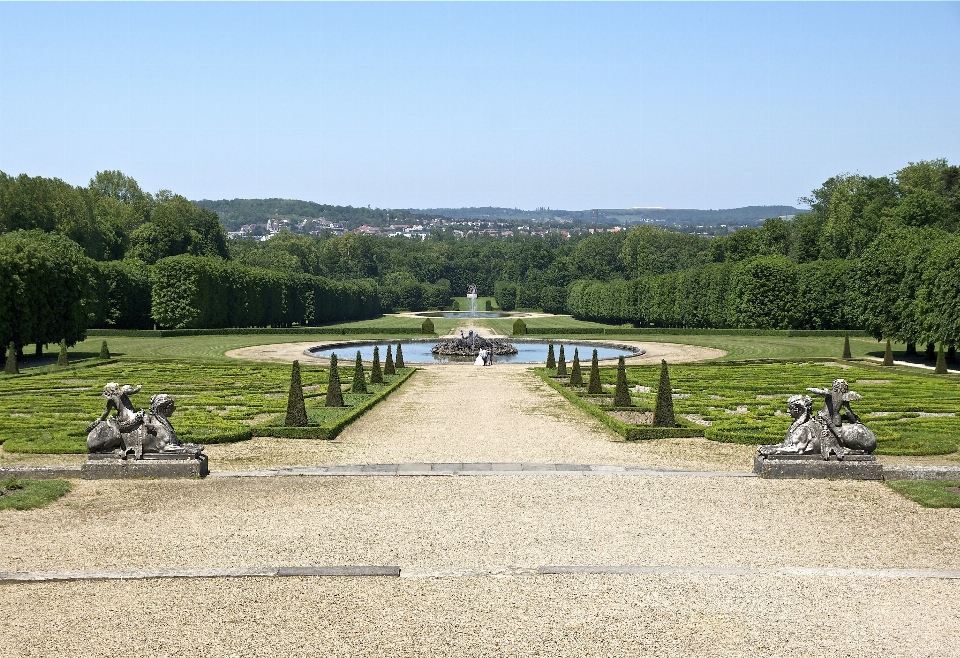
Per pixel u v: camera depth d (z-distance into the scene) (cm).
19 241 8981
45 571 2217
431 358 9919
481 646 1811
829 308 12975
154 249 17875
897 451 3700
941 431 4219
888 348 8044
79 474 3206
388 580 2172
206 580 2175
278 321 16775
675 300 15650
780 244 18300
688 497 2958
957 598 2064
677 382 6538
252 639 1842
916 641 1844
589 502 2889
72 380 6656
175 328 13500
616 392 5106
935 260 8138
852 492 3031
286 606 2012
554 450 3781
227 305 14562
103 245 16162
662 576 2202
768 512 2778
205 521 2669
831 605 2025
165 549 2402
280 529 2586
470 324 17312
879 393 5819
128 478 3203
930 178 15812
